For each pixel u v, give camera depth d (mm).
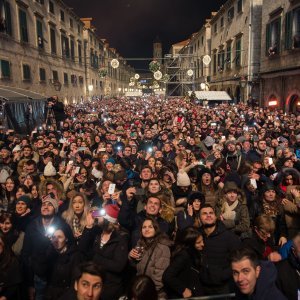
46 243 4184
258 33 31391
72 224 5059
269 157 8398
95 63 57188
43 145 10562
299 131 13133
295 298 3266
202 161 9008
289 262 3434
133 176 8195
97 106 38750
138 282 3172
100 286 3113
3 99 16594
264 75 27906
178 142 11336
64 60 39250
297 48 21812
